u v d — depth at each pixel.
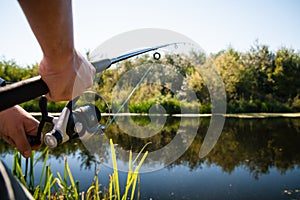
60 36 0.56
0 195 0.42
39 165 3.21
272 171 3.33
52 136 0.81
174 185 2.72
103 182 2.72
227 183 2.87
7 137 1.00
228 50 9.49
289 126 6.54
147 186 2.68
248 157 3.91
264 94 10.46
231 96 9.35
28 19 0.53
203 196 2.53
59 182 1.91
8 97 0.62
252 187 2.81
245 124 6.86
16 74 8.97
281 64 10.91
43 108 0.88
